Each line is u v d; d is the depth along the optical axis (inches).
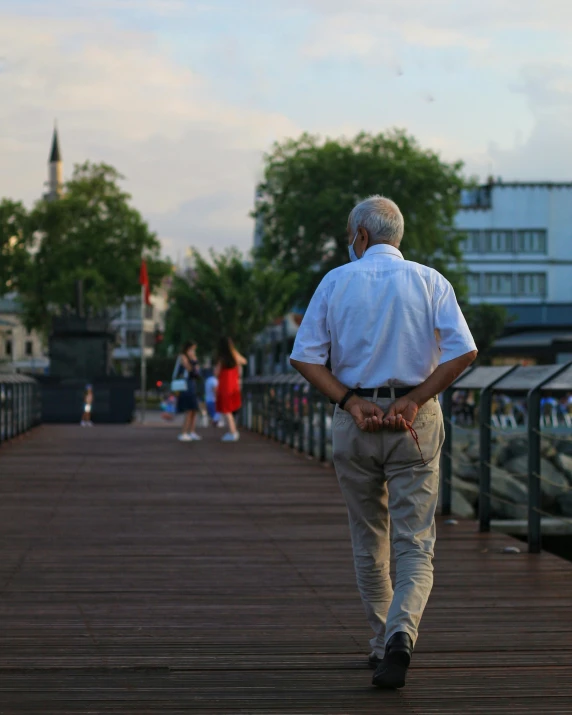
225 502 659.4
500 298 5305.1
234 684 271.7
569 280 5324.8
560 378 466.0
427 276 267.3
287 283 3309.5
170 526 556.4
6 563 446.3
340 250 3444.9
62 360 2393.0
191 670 284.4
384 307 264.7
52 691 264.4
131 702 255.6
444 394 606.9
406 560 262.8
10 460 954.1
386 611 281.4
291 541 509.4
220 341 1224.2
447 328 262.2
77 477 807.1
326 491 720.3
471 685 271.4
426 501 266.1
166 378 5654.5
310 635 323.9
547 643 314.0
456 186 3452.3
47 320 4714.6
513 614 352.2
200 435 1346.0
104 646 309.1
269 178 3501.5
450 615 350.6
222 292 3257.9
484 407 538.3
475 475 1104.2
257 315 3309.5
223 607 363.3
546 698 260.5
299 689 267.6
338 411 271.1
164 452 1050.7
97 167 4672.7
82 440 1239.5
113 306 4731.8
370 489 274.1
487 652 304.0
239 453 1041.5
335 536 524.4
